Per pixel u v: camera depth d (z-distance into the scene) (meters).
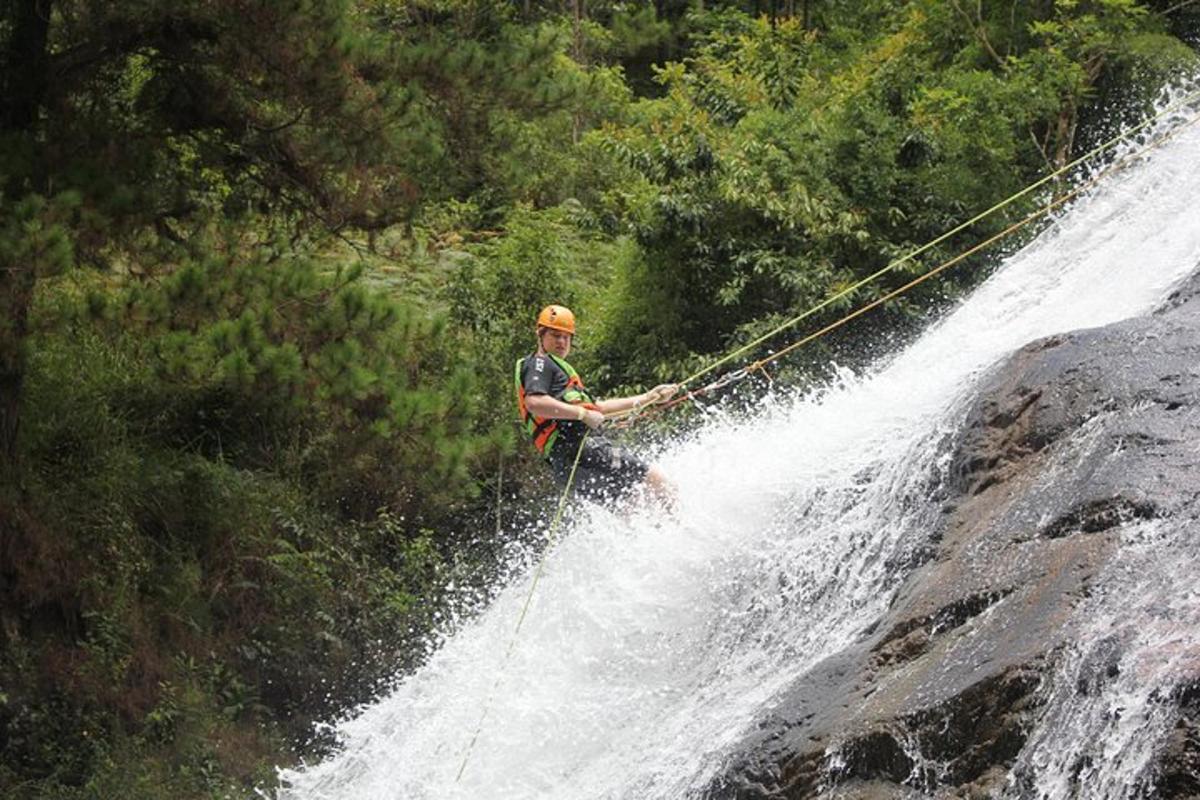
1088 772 9.09
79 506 20.70
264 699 21.38
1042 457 12.30
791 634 13.91
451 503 24.92
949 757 10.15
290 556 22.34
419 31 23.34
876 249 27.38
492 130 21.98
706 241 27.50
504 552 24.33
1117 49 31.00
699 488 16.00
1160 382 12.04
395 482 23.95
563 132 35.06
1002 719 9.88
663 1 49.38
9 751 18.34
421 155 20.50
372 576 23.42
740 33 38.72
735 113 31.19
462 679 17.70
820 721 11.50
